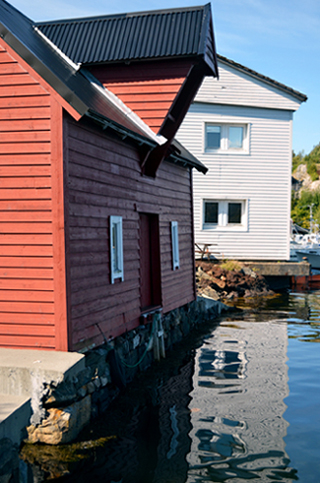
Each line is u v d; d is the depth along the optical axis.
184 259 13.26
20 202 6.91
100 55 9.57
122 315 8.63
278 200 22.34
